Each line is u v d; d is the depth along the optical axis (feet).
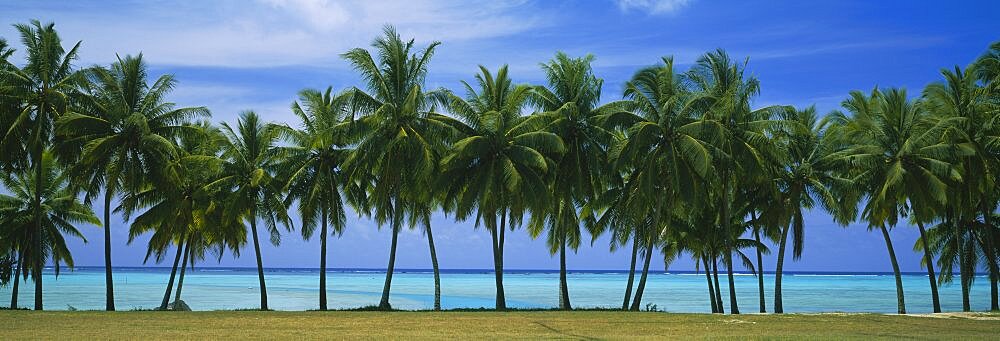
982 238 149.48
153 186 129.49
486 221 138.21
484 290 337.11
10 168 121.90
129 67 124.47
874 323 90.79
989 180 130.41
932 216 139.85
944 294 303.68
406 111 117.50
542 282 500.33
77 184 122.11
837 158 127.85
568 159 127.24
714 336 73.87
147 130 115.14
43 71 118.21
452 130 122.72
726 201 130.41
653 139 121.49
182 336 70.18
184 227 145.38
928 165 124.06
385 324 85.87
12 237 150.61
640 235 147.95
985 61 131.75
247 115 144.05
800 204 137.28
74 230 158.71
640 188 119.34
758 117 127.54
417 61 126.82
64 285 341.00
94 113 122.42
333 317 96.99
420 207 137.59
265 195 140.67
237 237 157.99
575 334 75.87
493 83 131.13
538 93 129.18
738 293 310.04
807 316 104.17
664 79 123.65
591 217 154.51
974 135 125.90
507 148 121.70
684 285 428.15
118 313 103.30
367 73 123.13
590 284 447.01
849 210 131.64
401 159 122.21
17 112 118.32
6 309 115.96
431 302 226.79
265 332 75.05
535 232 148.87
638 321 92.63
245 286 362.53
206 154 139.85
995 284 138.00
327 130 121.08
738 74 126.21
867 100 140.97
